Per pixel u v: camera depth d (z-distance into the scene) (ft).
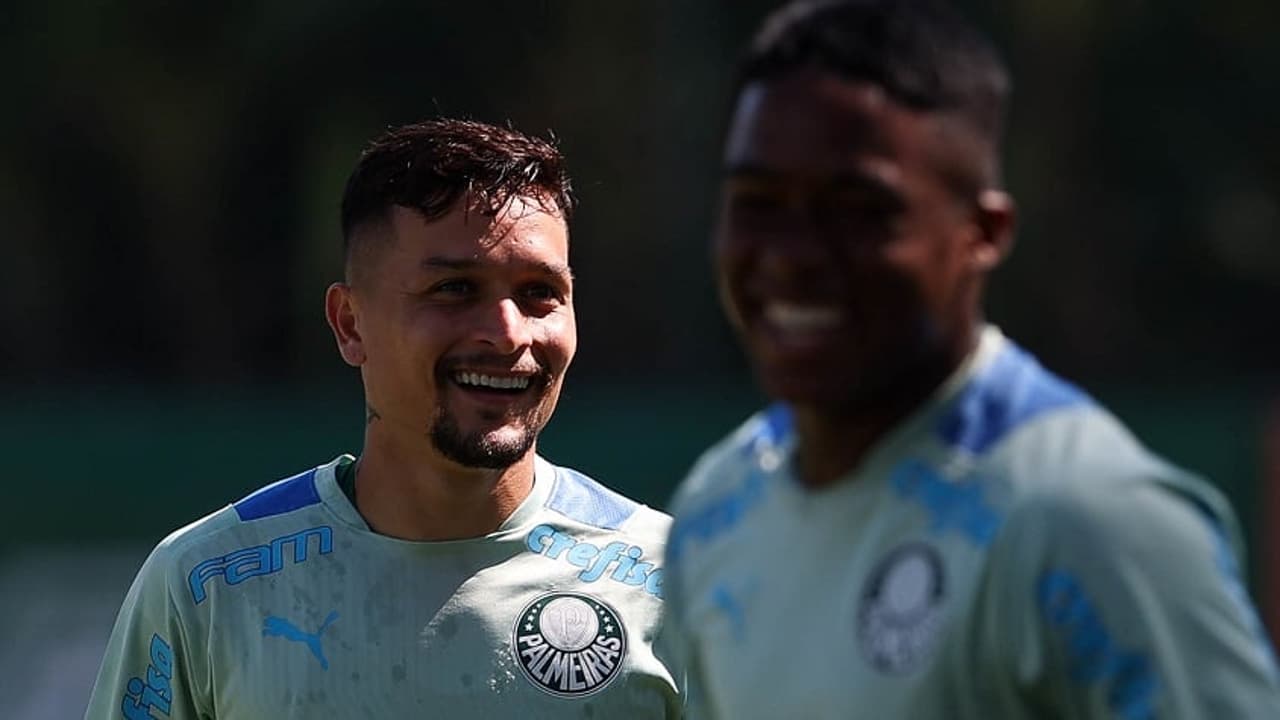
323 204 317.22
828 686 29.73
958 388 30.12
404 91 309.63
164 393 319.68
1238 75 339.57
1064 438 28.89
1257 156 340.80
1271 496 169.07
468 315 41.47
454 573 42.14
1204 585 27.12
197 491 174.91
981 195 29.63
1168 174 339.77
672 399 242.78
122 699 42.75
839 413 30.42
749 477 33.30
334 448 178.29
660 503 177.99
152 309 325.21
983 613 28.14
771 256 29.25
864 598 29.60
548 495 43.52
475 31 305.12
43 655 148.46
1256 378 340.80
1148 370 339.77
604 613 42.39
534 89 307.37
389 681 41.27
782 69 29.48
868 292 29.04
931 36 29.25
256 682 41.37
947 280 29.40
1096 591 27.30
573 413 193.26
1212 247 341.82
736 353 314.14
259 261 326.03
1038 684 27.68
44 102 312.91
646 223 312.50
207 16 309.01
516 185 41.93
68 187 320.91
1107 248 338.54
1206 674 26.78
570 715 41.63
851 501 30.42
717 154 310.65
